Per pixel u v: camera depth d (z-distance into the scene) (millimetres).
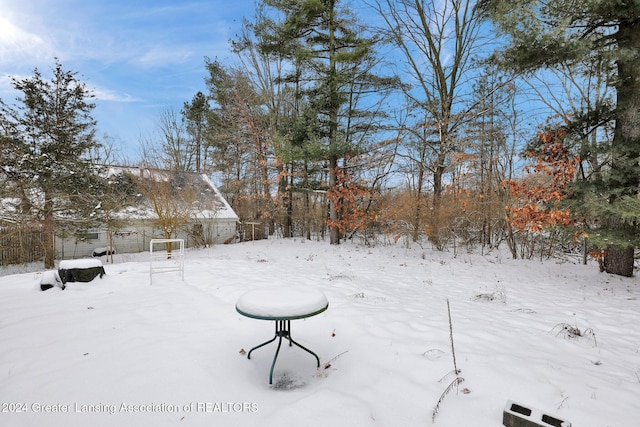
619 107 7449
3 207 11781
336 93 14430
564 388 2689
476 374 2912
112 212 13695
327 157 15047
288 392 2703
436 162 14391
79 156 13781
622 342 4098
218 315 4609
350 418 2266
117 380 2797
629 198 6461
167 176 15672
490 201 13133
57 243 15180
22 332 3904
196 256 13039
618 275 8633
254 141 19750
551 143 8703
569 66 8453
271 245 16016
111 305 5047
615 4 6422
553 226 8102
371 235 17250
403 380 2834
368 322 4301
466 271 9523
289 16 14883
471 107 13906
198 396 2582
